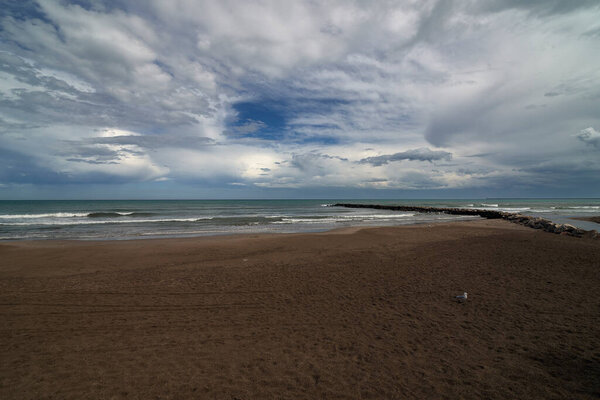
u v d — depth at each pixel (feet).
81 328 17.58
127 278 29.12
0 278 28.96
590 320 17.78
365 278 28.73
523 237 53.47
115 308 20.98
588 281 25.85
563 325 17.17
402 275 29.50
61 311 20.35
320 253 42.22
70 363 13.53
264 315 19.71
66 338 16.22
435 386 11.76
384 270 31.78
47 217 108.68
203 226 83.41
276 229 76.95
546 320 17.94
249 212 160.25
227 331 17.21
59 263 35.63
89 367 13.19
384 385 11.83
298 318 19.15
